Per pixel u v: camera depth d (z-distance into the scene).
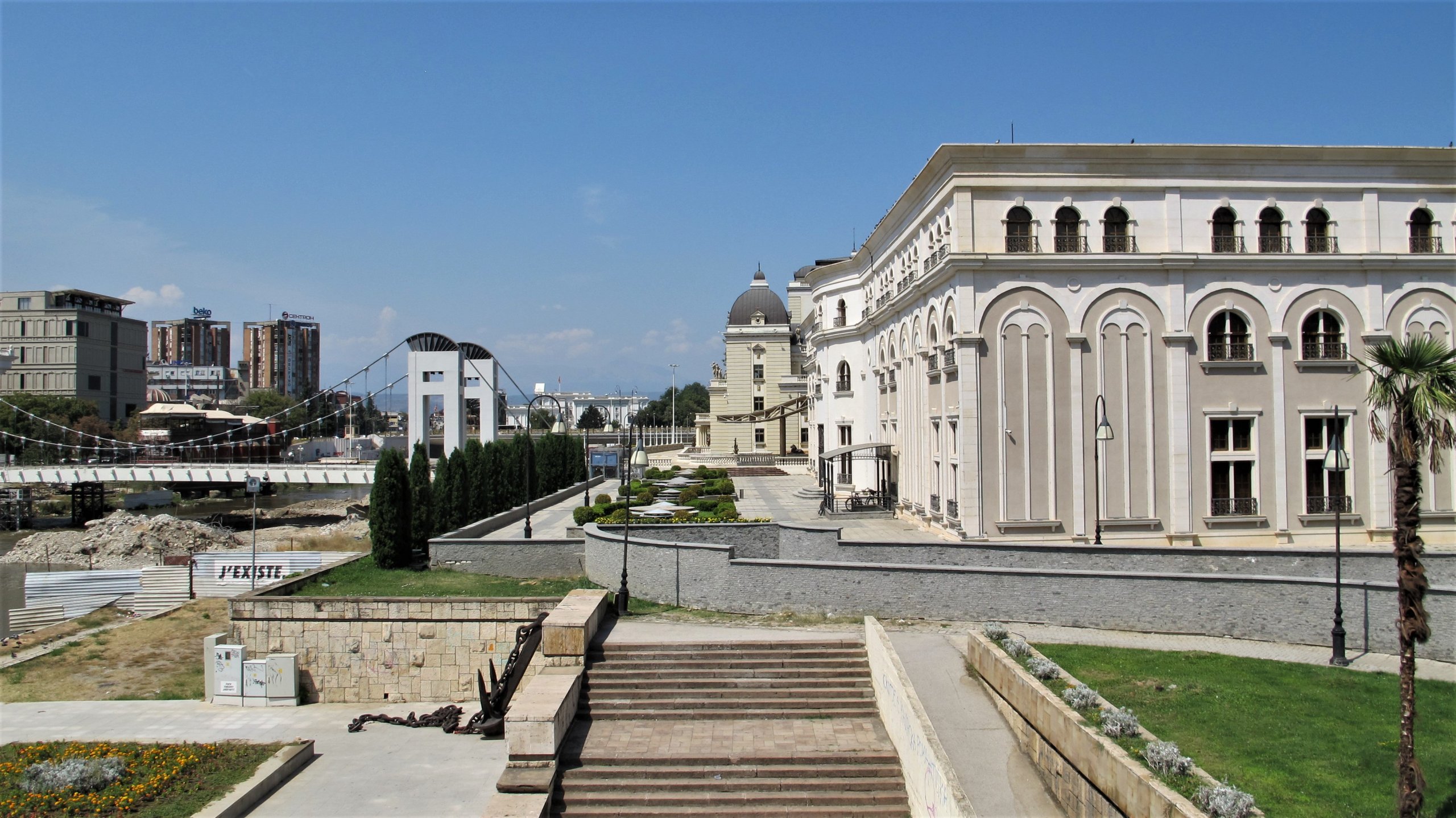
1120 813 13.33
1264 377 36.41
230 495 109.38
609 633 24.22
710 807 17.06
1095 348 35.88
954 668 20.86
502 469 47.28
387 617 27.73
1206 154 36.12
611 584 30.42
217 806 18.92
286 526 79.56
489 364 67.44
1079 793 14.62
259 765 21.50
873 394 57.66
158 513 88.81
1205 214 36.44
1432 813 13.02
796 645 22.73
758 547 34.34
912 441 45.19
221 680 27.48
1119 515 35.84
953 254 35.38
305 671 27.88
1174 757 13.11
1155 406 36.09
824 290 65.50
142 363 134.62
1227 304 36.28
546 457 59.25
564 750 18.48
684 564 27.64
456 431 65.12
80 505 85.69
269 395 161.75
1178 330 36.00
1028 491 35.53
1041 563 27.64
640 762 18.03
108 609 42.75
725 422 95.81
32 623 40.53
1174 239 36.16
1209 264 35.91
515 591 30.55
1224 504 36.09
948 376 38.28
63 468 80.19
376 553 34.97
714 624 25.28
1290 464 36.41
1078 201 36.28
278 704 27.22
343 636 27.86
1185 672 19.45
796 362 99.44
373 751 23.12
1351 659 20.62
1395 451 13.70
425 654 27.59
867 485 57.97
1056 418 35.72
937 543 29.08
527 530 37.03
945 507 38.19
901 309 47.22
